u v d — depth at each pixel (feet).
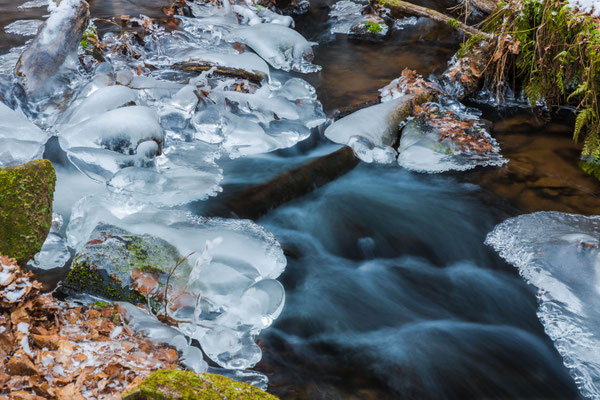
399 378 8.81
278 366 8.82
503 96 12.91
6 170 9.11
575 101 12.64
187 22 14.21
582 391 8.79
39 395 8.05
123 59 12.39
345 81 12.92
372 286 9.79
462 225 10.61
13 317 8.43
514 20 12.35
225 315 8.96
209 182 10.48
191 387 7.90
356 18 16.22
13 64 11.76
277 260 9.74
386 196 11.03
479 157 11.57
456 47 14.48
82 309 8.84
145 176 10.22
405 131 11.91
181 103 11.27
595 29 11.37
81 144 10.41
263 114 11.61
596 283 9.56
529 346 9.18
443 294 9.76
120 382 8.24
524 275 9.89
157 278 8.98
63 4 11.24
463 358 9.04
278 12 16.34
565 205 10.80
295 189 10.75
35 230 9.20
